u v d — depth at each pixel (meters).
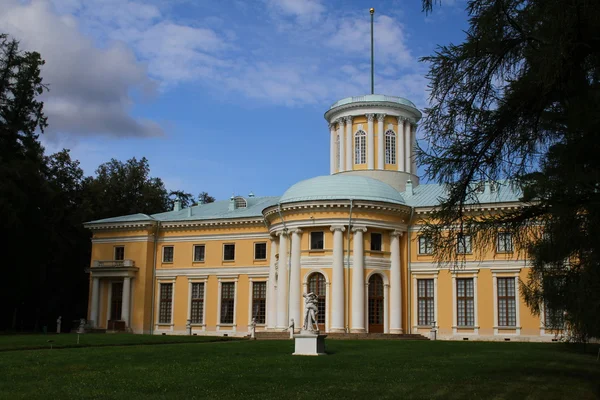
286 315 52.69
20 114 57.97
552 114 13.68
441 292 53.91
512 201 45.22
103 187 79.44
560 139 13.81
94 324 64.25
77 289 77.44
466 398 18.20
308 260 51.84
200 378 21.45
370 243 52.47
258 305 60.84
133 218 65.31
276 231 54.97
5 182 51.78
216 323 61.97
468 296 53.44
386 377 22.12
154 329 64.00
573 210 13.63
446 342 43.44
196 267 63.62
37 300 72.44
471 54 13.45
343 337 48.53
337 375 22.56
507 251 16.30
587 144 13.07
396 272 53.16
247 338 48.69
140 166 85.44
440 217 15.32
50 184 65.62
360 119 63.03
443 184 14.74
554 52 11.88
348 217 51.56
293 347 35.31
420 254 54.81
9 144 57.19
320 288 51.59
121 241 65.56
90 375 21.92
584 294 14.26
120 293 65.06
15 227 52.56
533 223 15.12
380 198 52.91
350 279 51.16
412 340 46.34
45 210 63.22
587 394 18.92
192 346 35.66
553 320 17.59
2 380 20.59
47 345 34.62
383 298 52.47
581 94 12.80
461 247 15.67
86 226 66.62
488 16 12.99
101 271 64.56
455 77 13.70
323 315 51.34
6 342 36.31
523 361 28.33
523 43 13.21
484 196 46.34
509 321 51.97
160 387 19.50
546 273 15.96
